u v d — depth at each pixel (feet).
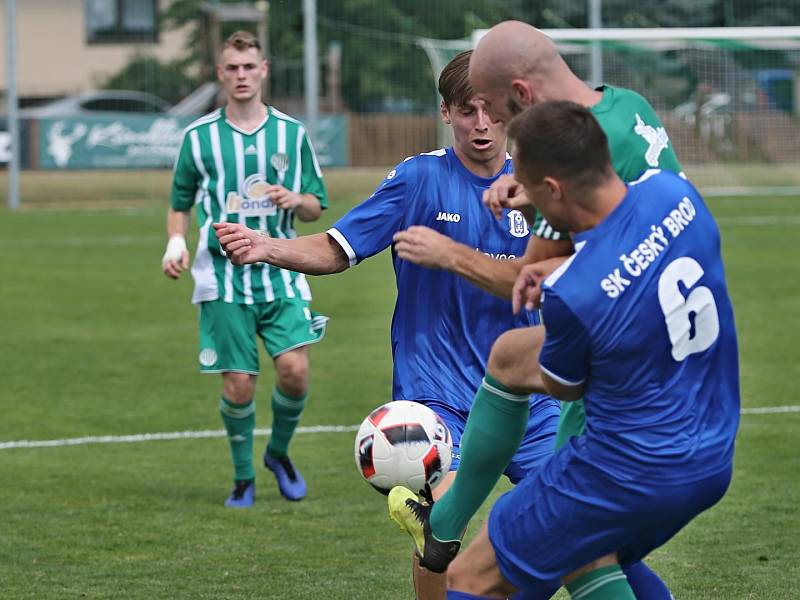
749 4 250.16
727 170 181.98
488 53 27.94
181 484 54.24
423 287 36.50
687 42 154.40
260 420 67.46
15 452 59.77
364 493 52.65
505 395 28.66
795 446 58.44
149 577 41.14
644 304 25.49
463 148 37.09
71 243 153.79
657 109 179.01
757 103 181.27
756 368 77.97
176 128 205.87
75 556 43.55
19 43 307.99
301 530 46.96
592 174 25.53
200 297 51.96
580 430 29.48
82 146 203.72
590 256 25.57
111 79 286.46
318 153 203.92
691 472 26.07
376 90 253.03
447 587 28.53
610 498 26.14
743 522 46.68
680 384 26.05
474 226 37.04
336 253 35.81
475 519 48.34
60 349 87.92
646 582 29.81
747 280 117.29
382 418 34.47
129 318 101.76
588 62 178.19
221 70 53.83
